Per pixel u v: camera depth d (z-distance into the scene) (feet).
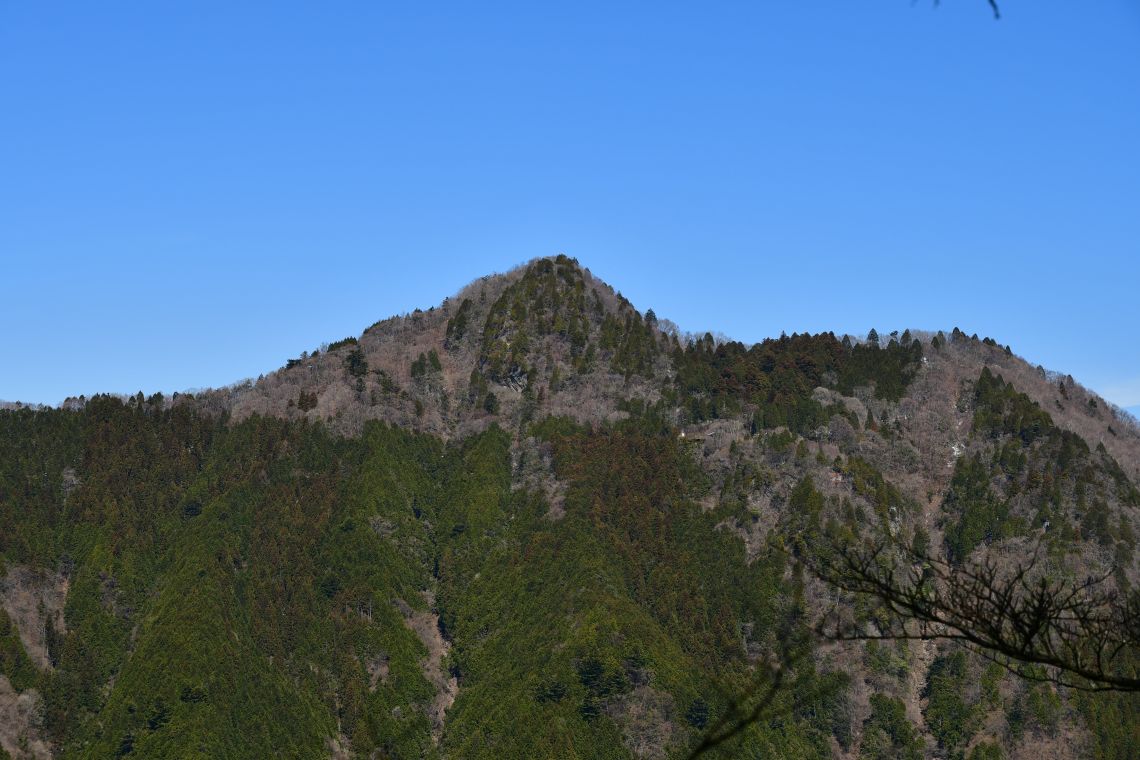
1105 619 63.41
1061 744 362.12
